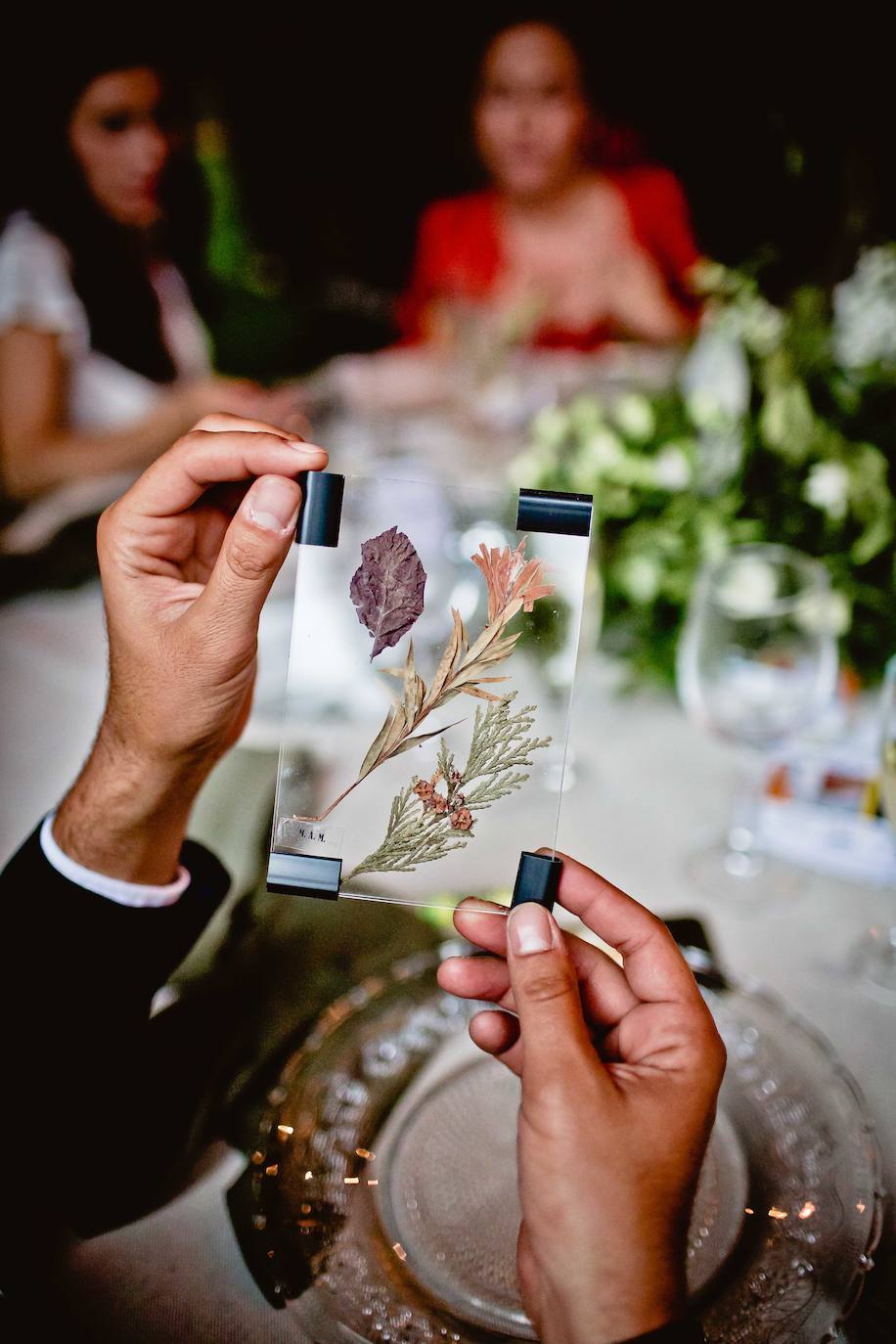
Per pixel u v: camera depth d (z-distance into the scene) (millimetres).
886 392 1218
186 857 768
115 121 1812
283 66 2400
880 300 1561
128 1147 595
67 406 1809
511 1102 653
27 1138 585
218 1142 611
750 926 839
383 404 1714
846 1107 632
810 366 1229
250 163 2354
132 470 1711
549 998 534
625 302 2135
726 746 1098
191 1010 716
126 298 1856
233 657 648
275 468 659
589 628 1118
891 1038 732
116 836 687
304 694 657
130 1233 546
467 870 672
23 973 652
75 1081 623
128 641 676
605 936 629
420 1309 518
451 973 672
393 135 2697
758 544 1188
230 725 714
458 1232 565
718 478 1244
